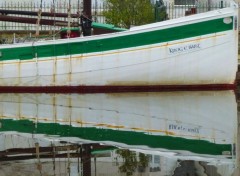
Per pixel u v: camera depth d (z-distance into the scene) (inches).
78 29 944.9
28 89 954.7
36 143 589.0
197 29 890.1
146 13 1199.6
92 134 625.0
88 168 491.8
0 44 951.6
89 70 920.9
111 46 909.2
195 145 564.4
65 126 669.9
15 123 693.3
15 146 576.1
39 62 936.9
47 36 972.6
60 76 933.8
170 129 639.1
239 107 769.6
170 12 1397.6
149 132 626.5
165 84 919.0
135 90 930.1
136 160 511.5
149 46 901.2
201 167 483.5
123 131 635.5
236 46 898.7
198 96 876.6
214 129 634.8
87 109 777.6
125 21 1194.6
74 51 921.5
